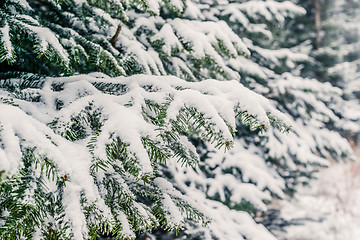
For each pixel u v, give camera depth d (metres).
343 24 11.22
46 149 0.78
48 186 0.89
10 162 0.66
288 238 6.72
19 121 0.80
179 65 2.59
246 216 3.47
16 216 0.79
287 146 4.63
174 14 3.06
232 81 1.23
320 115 5.07
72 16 2.10
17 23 1.29
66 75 1.69
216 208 3.45
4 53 1.12
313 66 8.40
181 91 1.12
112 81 1.32
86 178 0.89
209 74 2.87
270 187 4.09
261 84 4.86
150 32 2.59
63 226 0.83
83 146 0.95
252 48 4.87
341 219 8.10
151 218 1.15
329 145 5.02
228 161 4.26
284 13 4.39
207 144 4.18
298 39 10.77
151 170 0.86
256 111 1.05
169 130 0.96
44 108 1.16
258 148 4.73
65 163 0.79
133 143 0.91
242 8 4.29
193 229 2.98
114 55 2.01
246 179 4.11
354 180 9.31
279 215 5.70
